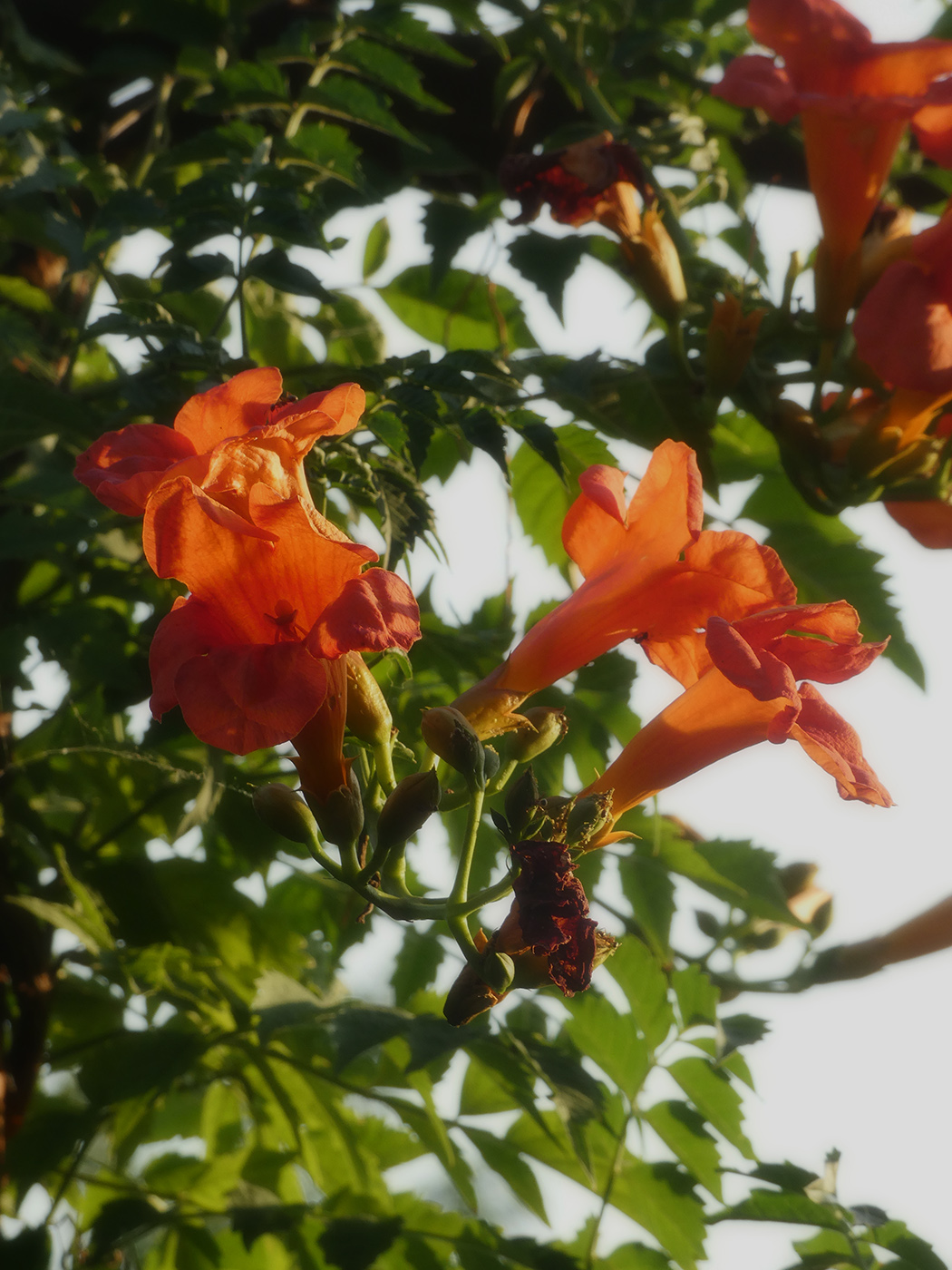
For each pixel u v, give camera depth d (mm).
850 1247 2430
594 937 1532
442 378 2328
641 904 3023
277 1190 3242
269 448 1475
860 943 3141
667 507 1812
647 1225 2795
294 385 2439
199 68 3395
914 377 2465
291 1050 3111
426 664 3029
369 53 3000
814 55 2596
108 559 3152
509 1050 2607
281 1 3457
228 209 2537
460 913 1618
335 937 3309
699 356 3131
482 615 3207
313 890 3336
